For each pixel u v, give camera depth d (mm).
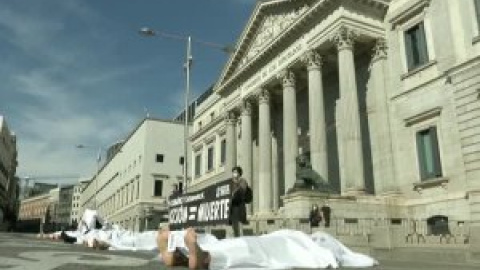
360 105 33344
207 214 18062
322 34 32750
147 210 70375
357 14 31500
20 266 9305
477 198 23109
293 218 23984
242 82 45312
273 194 42969
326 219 23250
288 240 10648
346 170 28938
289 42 37188
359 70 34000
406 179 28422
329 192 25906
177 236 10164
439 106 26562
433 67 27578
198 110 69688
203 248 9992
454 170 25344
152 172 77375
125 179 91125
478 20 25141
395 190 28500
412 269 11195
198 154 66875
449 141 25875
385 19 32188
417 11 29328
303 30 35312
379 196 28469
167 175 78375
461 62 25391
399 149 29266
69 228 51344
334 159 36969
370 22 31656
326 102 39031
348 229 23109
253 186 44656
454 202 24844
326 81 39469
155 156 78312
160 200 76812
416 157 27953
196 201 19047
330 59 35906
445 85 26469
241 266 9688
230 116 48219
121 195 93500
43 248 16641
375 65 31547
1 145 117750
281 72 37938
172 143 80188
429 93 27578
